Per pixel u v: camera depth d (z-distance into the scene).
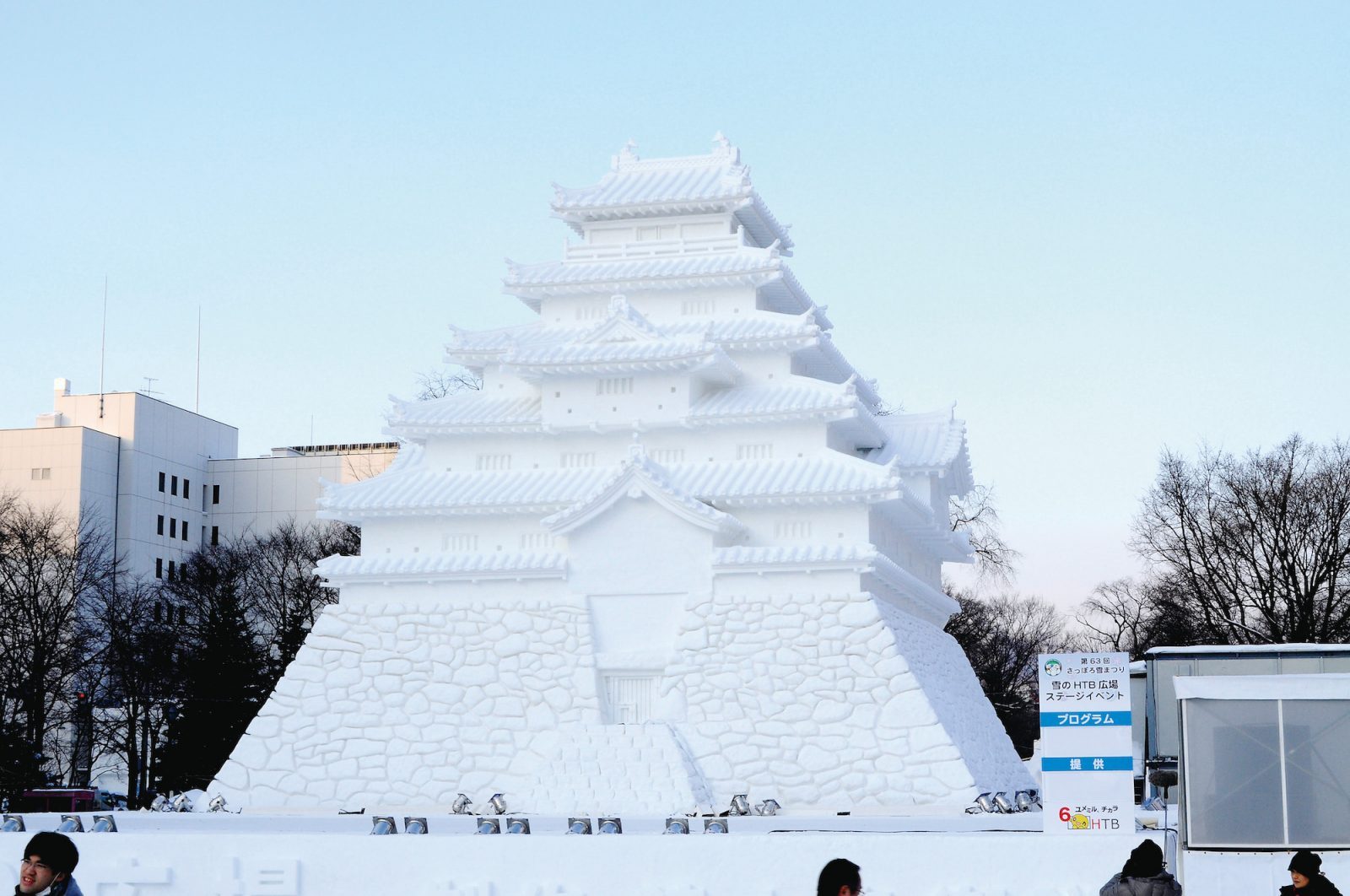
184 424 153.38
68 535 126.31
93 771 118.94
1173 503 104.25
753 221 73.94
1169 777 43.56
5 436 141.00
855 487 59.47
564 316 70.88
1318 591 98.75
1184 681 30.33
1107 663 32.59
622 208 71.19
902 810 55.66
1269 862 29.58
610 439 65.19
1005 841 32.75
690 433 64.38
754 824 49.62
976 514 107.56
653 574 60.03
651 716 59.31
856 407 62.56
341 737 60.91
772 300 72.44
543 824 48.88
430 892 34.69
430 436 66.88
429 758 59.97
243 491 154.88
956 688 65.62
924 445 69.19
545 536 63.03
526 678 59.97
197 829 51.97
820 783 56.56
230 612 109.19
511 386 69.31
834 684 57.34
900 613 62.81
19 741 95.00
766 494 60.12
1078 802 32.59
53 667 100.81
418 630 61.47
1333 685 29.80
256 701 107.62
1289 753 29.81
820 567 58.19
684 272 68.12
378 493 64.56
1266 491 101.06
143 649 103.94
